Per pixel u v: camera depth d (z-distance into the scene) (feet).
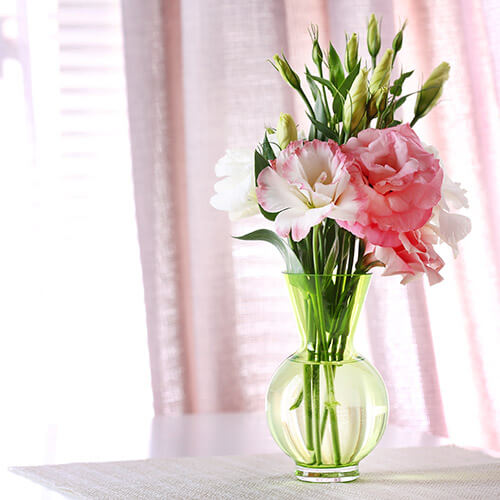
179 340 6.40
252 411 6.40
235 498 4.33
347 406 4.39
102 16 6.68
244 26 6.37
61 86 6.63
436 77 4.46
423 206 4.25
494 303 6.19
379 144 4.27
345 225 4.25
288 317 6.44
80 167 6.64
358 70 4.49
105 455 5.16
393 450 4.96
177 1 6.45
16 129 6.72
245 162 4.52
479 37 6.23
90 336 6.68
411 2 6.29
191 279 6.41
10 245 6.66
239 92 6.36
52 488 4.53
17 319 6.66
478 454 4.89
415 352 6.24
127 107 6.40
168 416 6.06
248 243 6.40
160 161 6.40
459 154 6.23
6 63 6.71
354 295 4.42
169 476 4.62
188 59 6.38
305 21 6.42
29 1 6.66
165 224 6.39
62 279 6.64
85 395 6.68
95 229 6.65
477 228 6.20
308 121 6.40
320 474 4.47
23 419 6.62
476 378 6.23
